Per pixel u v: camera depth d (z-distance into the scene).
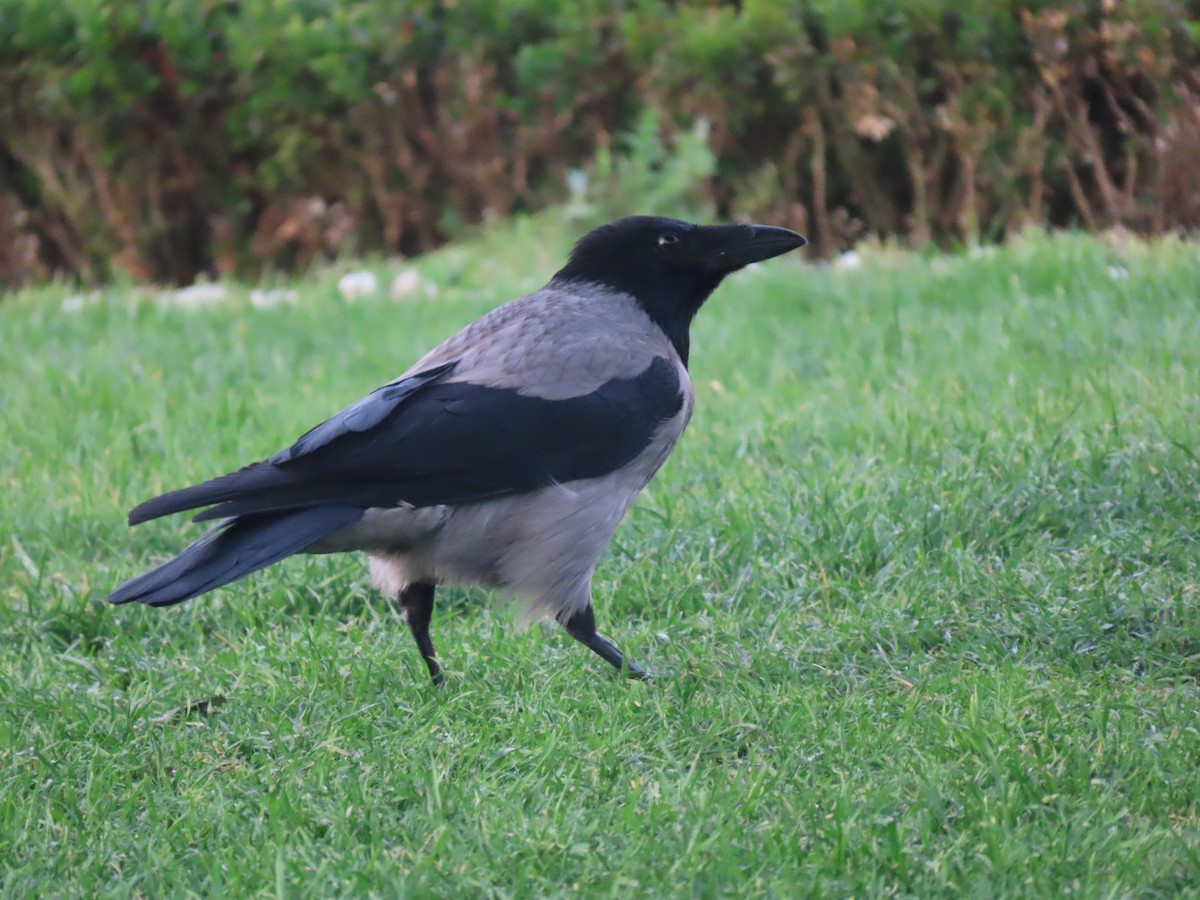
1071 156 19.44
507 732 7.84
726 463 12.00
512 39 20.59
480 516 8.40
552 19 20.36
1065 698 7.83
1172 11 18.73
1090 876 6.05
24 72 21.42
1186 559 9.44
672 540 10.46
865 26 18.97
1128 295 15.19
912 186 20.03
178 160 21.80
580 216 19.59
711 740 7.65
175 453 12.91
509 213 20.80
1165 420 11.71
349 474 8.14
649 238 9.48
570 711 8.09
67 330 17.73
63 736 8.10
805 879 6.20
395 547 8.49
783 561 9.97
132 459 12.95
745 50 19.39
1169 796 6.71
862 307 16.19
